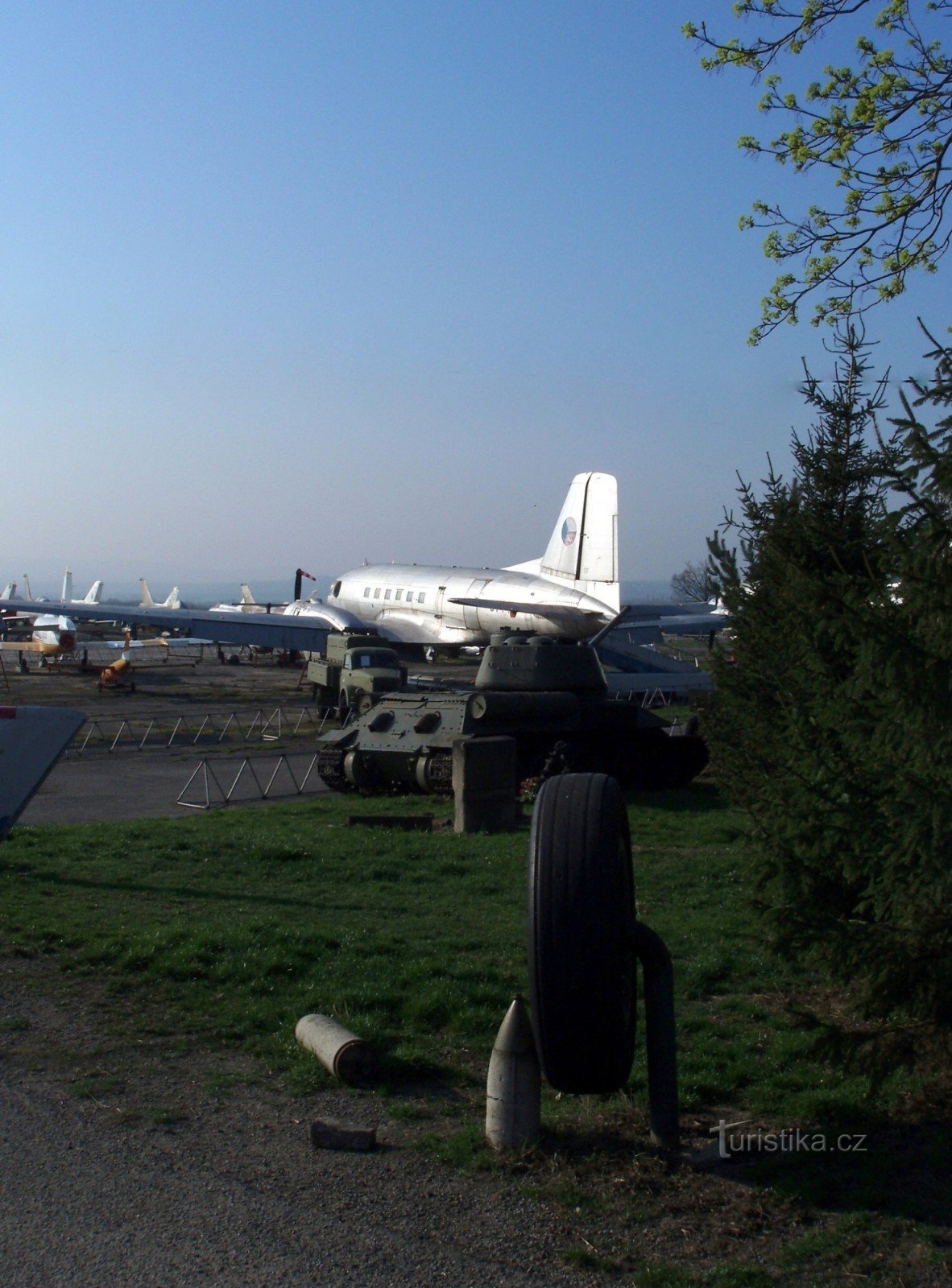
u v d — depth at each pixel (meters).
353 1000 7.70
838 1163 5.48
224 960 8.62
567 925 5.17
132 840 14.67
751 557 10.77
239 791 21.22
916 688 5.27
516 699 19.67
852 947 5.72
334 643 35.03
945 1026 5.70
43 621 48.97
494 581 43.00
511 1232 4.83
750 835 6.93
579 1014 5.14
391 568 48.47
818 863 6.43
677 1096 5.71
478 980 8.28
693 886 11.95
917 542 5.46
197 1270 4.50
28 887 11.52
